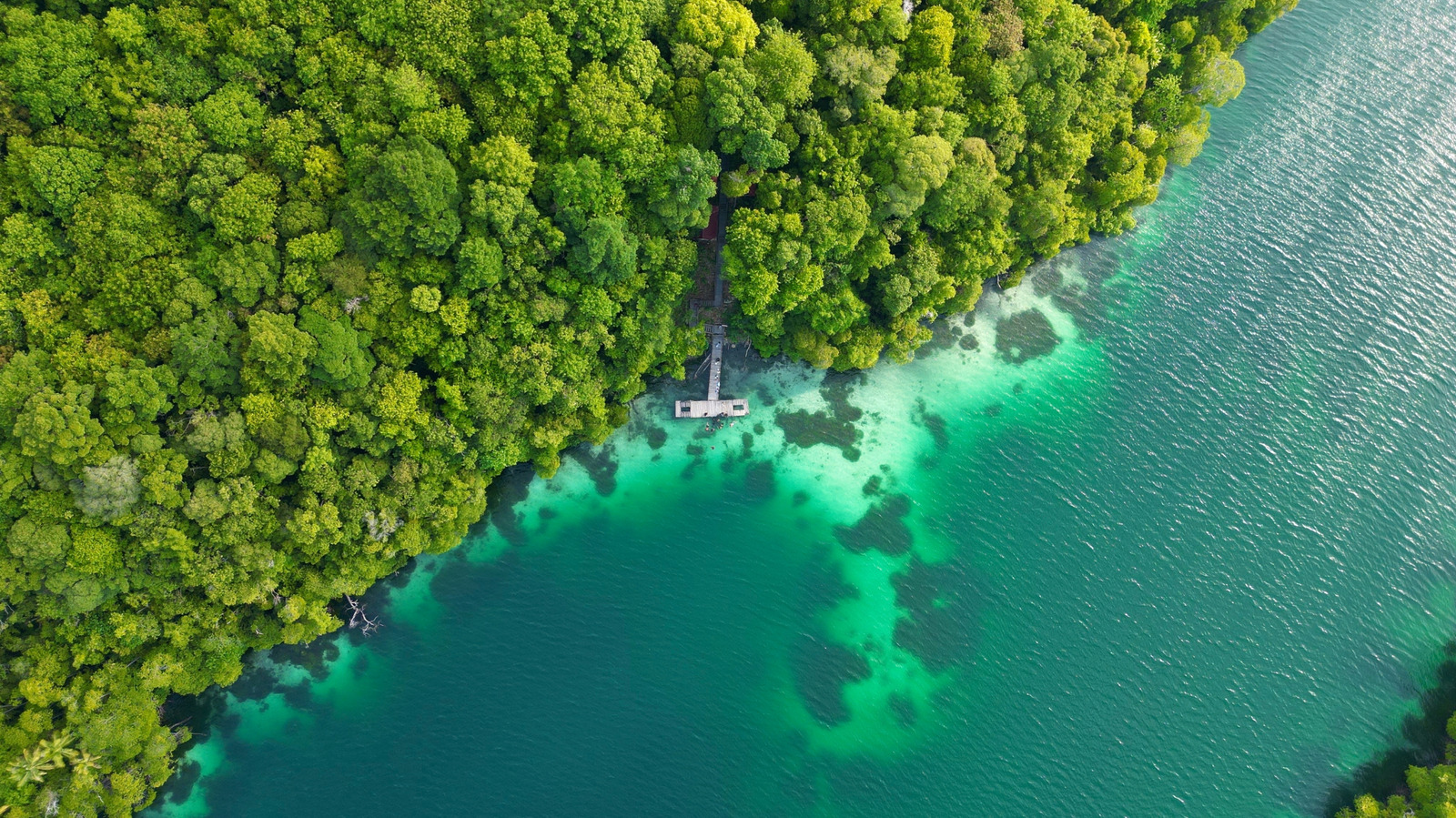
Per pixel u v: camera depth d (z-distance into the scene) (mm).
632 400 59156
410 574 55688
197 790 52281
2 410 40531
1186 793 56500
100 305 42406
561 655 55969
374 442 48844
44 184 40344
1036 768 56562
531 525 57469
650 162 46656
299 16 42031
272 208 43156
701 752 55094
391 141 43094
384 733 54031
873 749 56312
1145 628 59219
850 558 59344
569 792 53844
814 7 48531
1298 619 59750
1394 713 58656
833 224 49625
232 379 44781
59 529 42094
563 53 43875
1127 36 57594
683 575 58062
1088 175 59906
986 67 51031
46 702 44781
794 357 57938
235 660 50062
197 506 43812
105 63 40688
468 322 47656
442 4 42844
